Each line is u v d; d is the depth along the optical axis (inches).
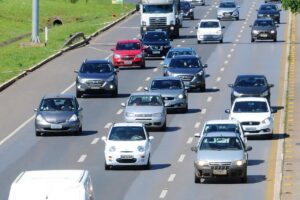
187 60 4968.0
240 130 3331.7
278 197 2733.8
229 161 2923.2
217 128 3319.4
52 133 3848.4
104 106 4471.0
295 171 3107.8
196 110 4384.8
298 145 3580.2
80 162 3302.2
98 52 6294.3
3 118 4202.8
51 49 6309.1
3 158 3393.2
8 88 4963.1
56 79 5236.2
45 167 3216.0
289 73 5383.9
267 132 3705.7
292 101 4576.8
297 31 7406.5
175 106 4291.3
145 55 6112.2
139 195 2805.1
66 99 3880.4
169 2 7003.0
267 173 3102.9
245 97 3941.9
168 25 6998.0
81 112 3927.2
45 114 3806.6
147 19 6998.0
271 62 5797.2
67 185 1959.9
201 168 2933.1
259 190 2847.0
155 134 3836.1
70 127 3789.4
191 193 2822.3
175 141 3690.9
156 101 3954.2
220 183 2960.1
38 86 5017.2
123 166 3223.4
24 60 5826.8
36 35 6569.9
